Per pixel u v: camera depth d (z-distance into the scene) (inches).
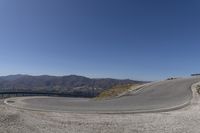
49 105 1216.2
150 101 1294.3
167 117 745.0
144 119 701.9
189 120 686.5
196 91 1561.3
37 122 561.6
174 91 1652.3
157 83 2180.1
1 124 490.0
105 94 2047.2
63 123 592.1
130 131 542.6
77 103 1338.6
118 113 875.4
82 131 520.7
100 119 687.1
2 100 1563.7
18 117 571.2
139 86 2039.9
